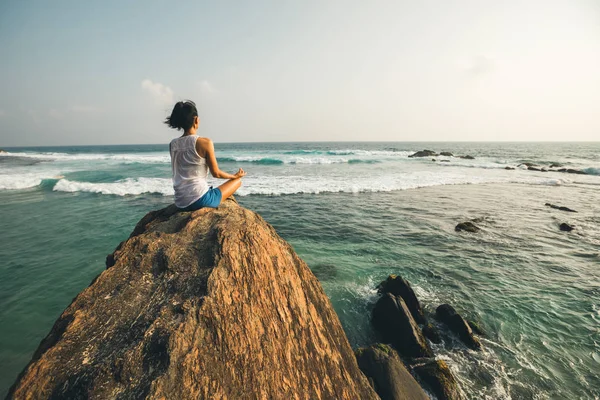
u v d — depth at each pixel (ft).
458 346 19.71
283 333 8.05
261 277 8.47
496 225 43.50
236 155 168.35
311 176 89.56
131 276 8.01
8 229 39.06
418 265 30.42
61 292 24.31
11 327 20.11
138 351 6.14
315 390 7.82
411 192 67.97
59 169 106.42
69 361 5.87
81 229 39.19
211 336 6.79
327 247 34.88
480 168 119.34
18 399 5.23
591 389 16.21
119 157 165.27
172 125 10.98
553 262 31.19
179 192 11.09
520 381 16.89
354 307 23.38
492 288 26.17
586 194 67.15
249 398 6.52
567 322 21.68
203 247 8.87
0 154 209.36
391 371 15.30
